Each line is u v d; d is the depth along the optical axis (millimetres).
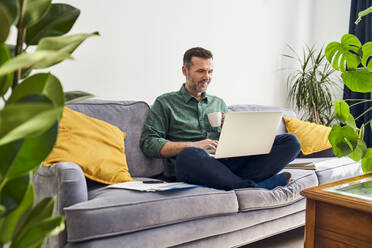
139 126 2008
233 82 3059
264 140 1674
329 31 3662
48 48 456
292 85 3596
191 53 2119
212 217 1475
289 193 1727
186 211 1368
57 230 456
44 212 472
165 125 2078
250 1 3154
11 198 444
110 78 2275
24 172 417
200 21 2775
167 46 2568
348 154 1243
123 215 1209
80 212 1140
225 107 2316
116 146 1726
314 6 3777
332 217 1126
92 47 2184
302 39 3691
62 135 1554
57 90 455
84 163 1521
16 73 479
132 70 2383
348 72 1295
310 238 1190
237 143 1598
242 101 3148
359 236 1051
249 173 1772
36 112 338
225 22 2963
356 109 3328
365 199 1065
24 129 350
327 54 1363
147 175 1980
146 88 2467
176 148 1827
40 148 423
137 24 2389
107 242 1174
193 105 2156
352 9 3352
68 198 1217
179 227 1361
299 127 2660
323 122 3303
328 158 2414
